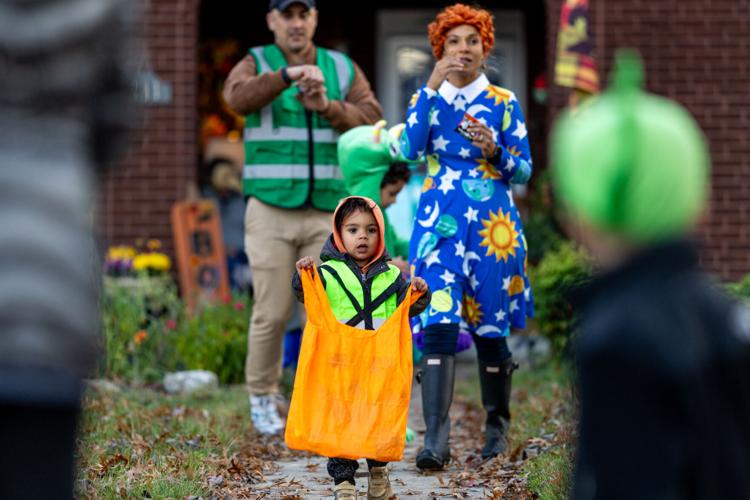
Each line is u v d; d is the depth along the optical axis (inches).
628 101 187.3
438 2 1080.2
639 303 184.4
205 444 520.1
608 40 914.1
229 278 1021.8
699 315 185.9
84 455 462.6
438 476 466.9
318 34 1081.4
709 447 180.7
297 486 450.3
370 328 387.5
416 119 473.4
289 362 675.4
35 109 229.3
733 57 914.1
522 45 1078.4
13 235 217.6
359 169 552.1
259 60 594.2
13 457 213.3
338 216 395.2
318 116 583.5
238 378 807.7
